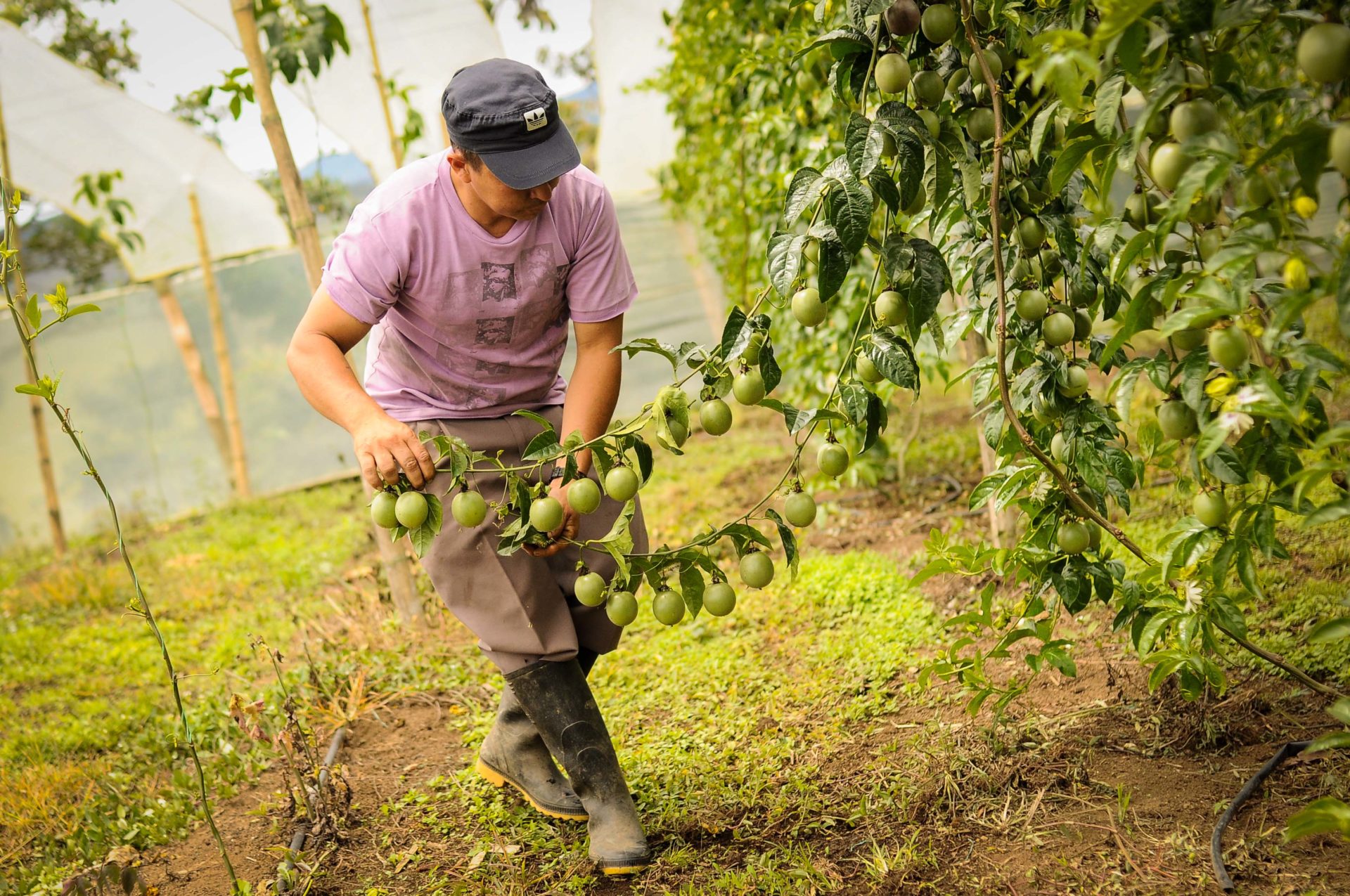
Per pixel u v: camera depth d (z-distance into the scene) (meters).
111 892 2.55
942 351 1.89
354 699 3.47
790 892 2.05
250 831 2.80
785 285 1.78
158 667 4.48
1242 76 1.48
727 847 2.29
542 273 2.21
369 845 2.61
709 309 9.63
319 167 5.09
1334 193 6.73
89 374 8.52
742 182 5.64
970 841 2.11
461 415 2.32
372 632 4.18
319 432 8.81
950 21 1.77
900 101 1.80
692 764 2.65
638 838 2.22
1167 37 1.38
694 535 4.93
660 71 6.85
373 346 2.41
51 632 5.27
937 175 1.80
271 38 4.21
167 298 8.47
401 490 1.98
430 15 5.66
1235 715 2.33
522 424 2.34
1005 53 1.87
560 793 2.51
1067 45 1.38
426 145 6.13
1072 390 1.95
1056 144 1.92
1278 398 1.43
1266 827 1.95
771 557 4.46
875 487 5.22
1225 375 1.55
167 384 8.69
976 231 2.13
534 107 1.93
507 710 2.54
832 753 2.60
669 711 3.10
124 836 2.86
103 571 6.41
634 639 3.73
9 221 2.12
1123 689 2.55
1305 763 2.11
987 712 2.61
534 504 1.92
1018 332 2.03
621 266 2.30
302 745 2.73
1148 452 1.93
